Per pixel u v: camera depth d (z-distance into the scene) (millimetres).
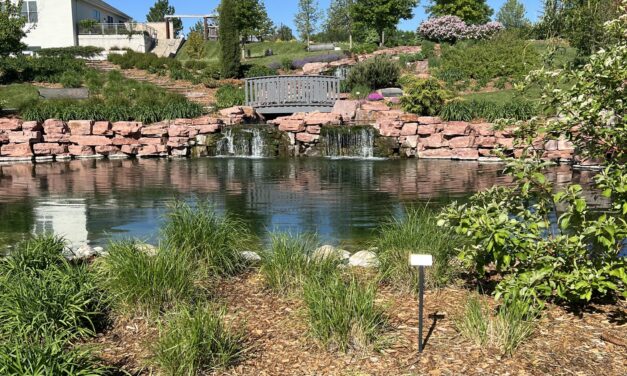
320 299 3635
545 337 3533
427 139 17312
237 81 28531
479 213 3945
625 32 4211
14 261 4438
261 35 51625
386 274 4695
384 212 8492
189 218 5227
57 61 28078
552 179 11930
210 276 4867
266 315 4062
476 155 16453
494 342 3422
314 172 13781
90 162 16906
